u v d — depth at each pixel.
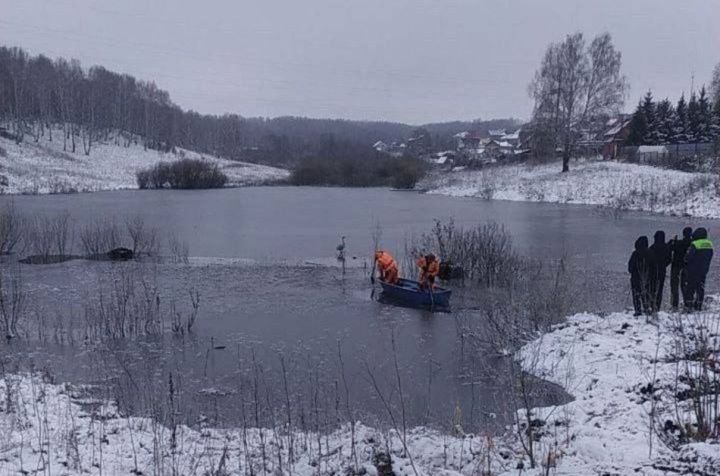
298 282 25.47
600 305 19.72
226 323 19.17
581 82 64.69
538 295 17.58
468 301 21.80
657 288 15.07
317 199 66.12
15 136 89.50
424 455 7.73
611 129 88.75
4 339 17.27
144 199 63.66
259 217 48.19
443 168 96.88
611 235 37.00
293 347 16.67
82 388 12.80
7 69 99.69
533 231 38.91
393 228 41.38
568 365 12.77
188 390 13.21
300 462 8.03
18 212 46.88
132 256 31.14
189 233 39.44
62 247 32.44
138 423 10.04
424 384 13.44
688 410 8.23
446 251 26.70
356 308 21.06
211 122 140.38
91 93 106.50
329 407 11.94
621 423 8.99
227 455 8.40
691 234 15.90
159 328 18.45
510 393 11.58
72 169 83.06
